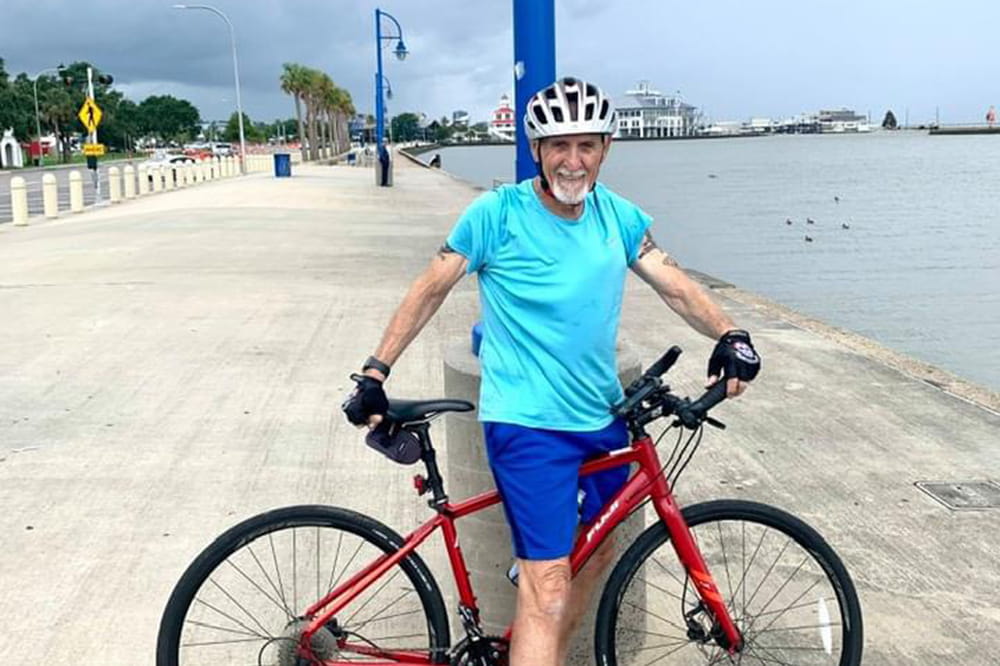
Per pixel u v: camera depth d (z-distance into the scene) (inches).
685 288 111.0
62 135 3870.6
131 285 433.4
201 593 147.6
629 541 130.5
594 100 99.3
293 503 191.9
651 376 111.4
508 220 104.3
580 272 103.7
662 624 146.0
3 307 382.3
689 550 115.0
